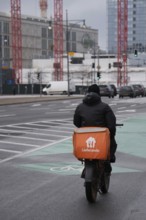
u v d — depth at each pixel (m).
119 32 180.62
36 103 71.50
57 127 31.17
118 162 16.98
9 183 13.41
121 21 180.50
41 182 13.52
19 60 193.50
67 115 42.97
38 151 19.89
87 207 10.67
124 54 182.75
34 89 153.25
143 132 27.39
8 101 74.75
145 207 10.71
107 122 11.23
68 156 18.44
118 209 10.52
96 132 10.62
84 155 10.66
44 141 23.42
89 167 10.80
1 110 51.75
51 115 43.06
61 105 63.62
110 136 11.27
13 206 10.77
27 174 14.77
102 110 11.25
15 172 15.14
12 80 152.75
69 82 120.38
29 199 11.45
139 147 21.05
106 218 9.77
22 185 13.12
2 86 149.62
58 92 129.50
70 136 25.73
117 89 130.38
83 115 11.36
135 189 12.61
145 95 114.88
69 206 10.77
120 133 26.91
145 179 13.95
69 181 13.62
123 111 48.03
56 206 10.77
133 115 42.03
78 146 10.70
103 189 12.00
